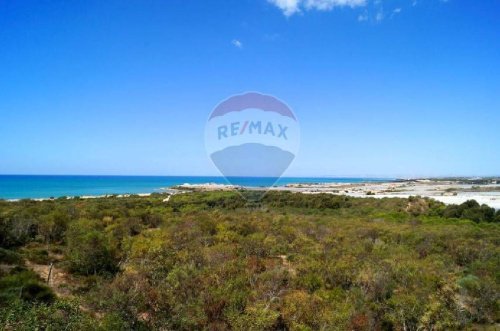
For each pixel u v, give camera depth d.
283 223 37.56
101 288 15.49
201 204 55.56
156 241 23.89
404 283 18.95
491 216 48.78
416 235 32.94
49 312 10.80
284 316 14.12
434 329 15.47
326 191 98.19
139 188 137.25
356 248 26.47
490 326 17.20
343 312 14.62
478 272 22.36
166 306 13.38
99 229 30.36
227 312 13.82
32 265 20.72
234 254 23.22
